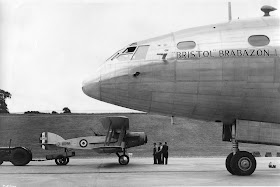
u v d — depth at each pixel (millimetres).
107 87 13859
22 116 55906
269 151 41531
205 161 27812
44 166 23312
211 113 14039
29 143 44875
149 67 13594
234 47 13375
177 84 13469
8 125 51250
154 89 13578
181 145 44844
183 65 13438
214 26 14109
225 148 43375
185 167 21234
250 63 13211
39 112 59094
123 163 24156
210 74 13320
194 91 13461
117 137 24531
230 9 14734
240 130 13984
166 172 17641
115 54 14406
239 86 13266
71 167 22078
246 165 13891
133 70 13672
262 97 13312
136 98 13820
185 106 13828
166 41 13906
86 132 48750
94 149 23844
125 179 14398
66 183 13555
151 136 48062
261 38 13469
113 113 57719
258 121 13969
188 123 53281
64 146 24703
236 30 13766
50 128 50281
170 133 49188
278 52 13188
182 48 13641
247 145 44625
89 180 14406
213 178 14109
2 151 24266
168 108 13992
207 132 50188
